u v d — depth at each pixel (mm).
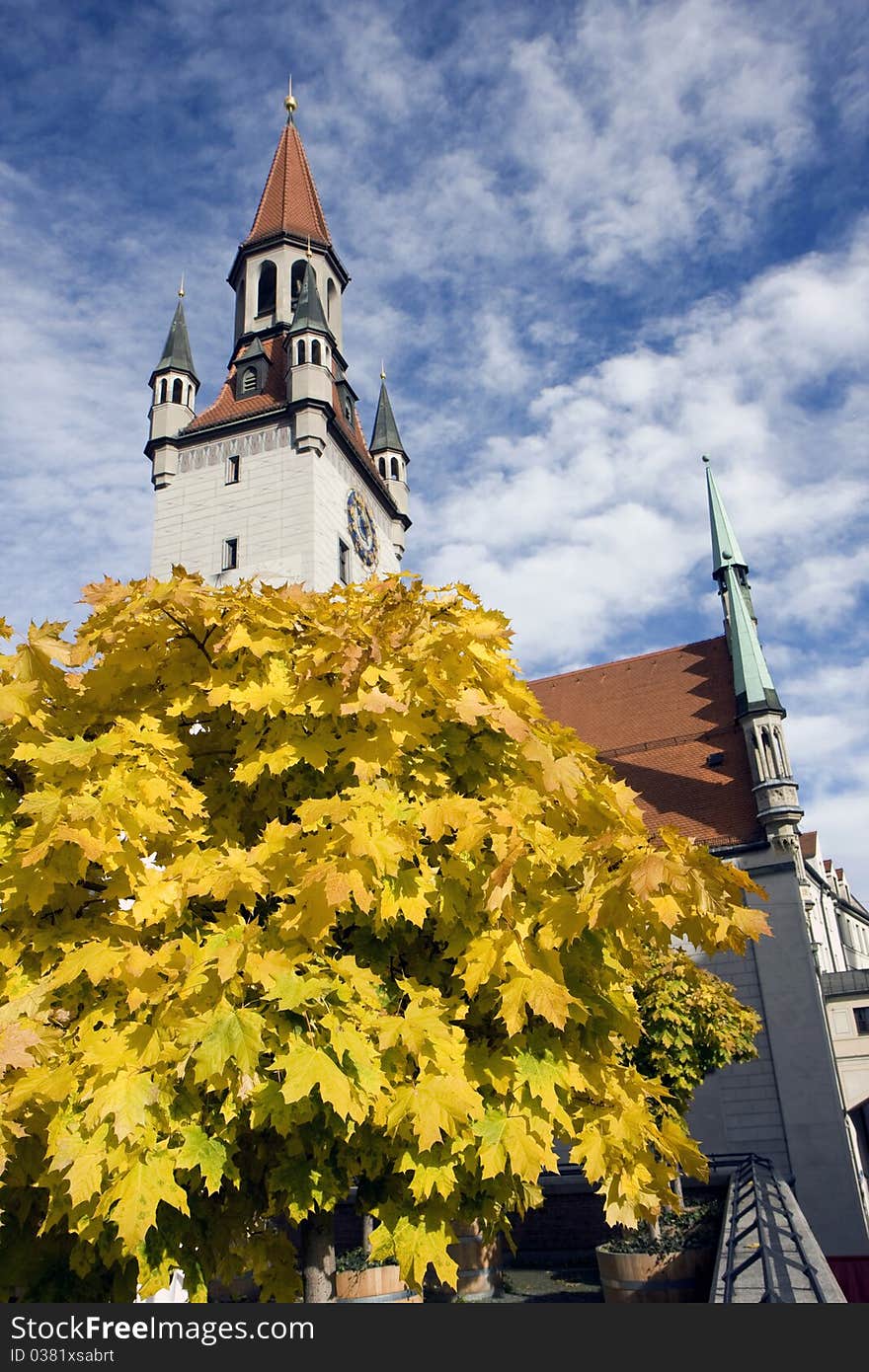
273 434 37031
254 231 44938
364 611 6430
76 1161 4375
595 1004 5957
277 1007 4867
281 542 35344
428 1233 5164
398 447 46469
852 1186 24391
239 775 5863
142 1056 4652
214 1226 5742
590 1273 19797
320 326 37969
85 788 5242
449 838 5996
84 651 6262
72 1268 5574
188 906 5762
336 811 5113
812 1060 25641
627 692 38406
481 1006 5691
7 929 5422
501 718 5770
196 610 6102
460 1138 4953
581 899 5184
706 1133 25812
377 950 5980
